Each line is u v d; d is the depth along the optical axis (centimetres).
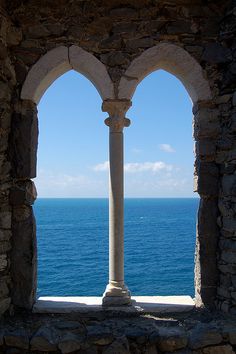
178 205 15825
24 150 476
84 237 3528
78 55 484
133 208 12138
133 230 4212
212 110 478
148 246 2655
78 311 468
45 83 499
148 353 406
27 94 481
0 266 456
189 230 4200
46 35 488
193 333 414
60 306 473
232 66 463
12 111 482
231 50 471
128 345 405
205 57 484
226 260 457
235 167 450
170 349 406
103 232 4119
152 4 489
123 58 484
